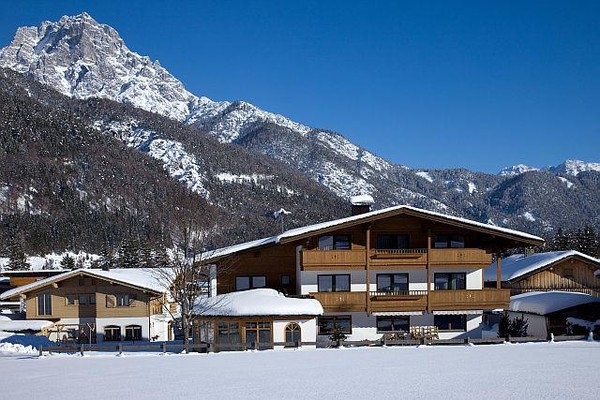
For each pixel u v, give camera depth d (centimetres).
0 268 11369
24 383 2420
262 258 4159
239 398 2020
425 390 2066
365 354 3055
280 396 2031
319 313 3619
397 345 3484
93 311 5309
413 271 3997
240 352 3281
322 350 3297
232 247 4384
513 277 4988
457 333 3959
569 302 4081
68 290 5319
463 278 4038
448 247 4022
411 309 3859
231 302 3669
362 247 3950
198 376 2464
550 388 2050
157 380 2394
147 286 5222
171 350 3603
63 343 4519
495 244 4056
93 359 3170
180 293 3766
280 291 4106
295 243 4103
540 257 5262
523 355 2852
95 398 2086
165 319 5666
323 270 3916
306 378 2350
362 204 4538
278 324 3584
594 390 2011
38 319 5269
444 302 3881
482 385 2123
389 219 3991
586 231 10712
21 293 5259
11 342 4191
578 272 5056
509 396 1945
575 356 2791
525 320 4347
